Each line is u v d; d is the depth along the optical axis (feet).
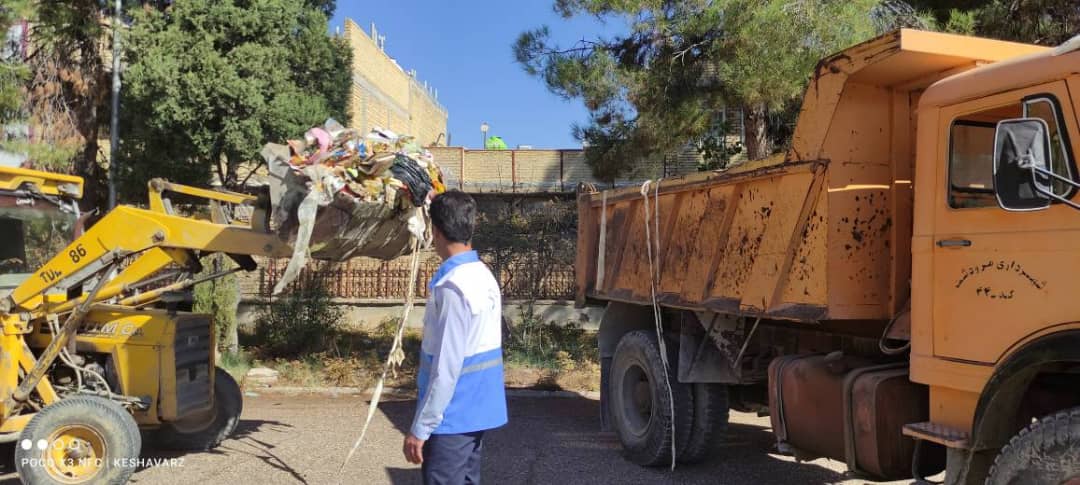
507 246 43.37
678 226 20.16
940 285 12.26
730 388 21.58
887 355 14.89
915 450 13.11
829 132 14.37
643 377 21.34
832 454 14.97
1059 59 10.71
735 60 27.78
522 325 39.55
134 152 31.63
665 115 31.09
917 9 30.96
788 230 15.29
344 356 35.76
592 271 25.55
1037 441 10.34
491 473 19.56
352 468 19.52
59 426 16.26
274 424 24.77
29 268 19.79
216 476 18.74
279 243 16.96
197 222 17.19
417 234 15.99
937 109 12.62
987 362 11.36
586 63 31.45
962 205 12.04
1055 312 10.42
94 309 18.94
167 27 30.53
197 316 19.80
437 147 66.59
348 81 36.35
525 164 66.28
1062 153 10.62
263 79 30.68
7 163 29.53
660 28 29.32
